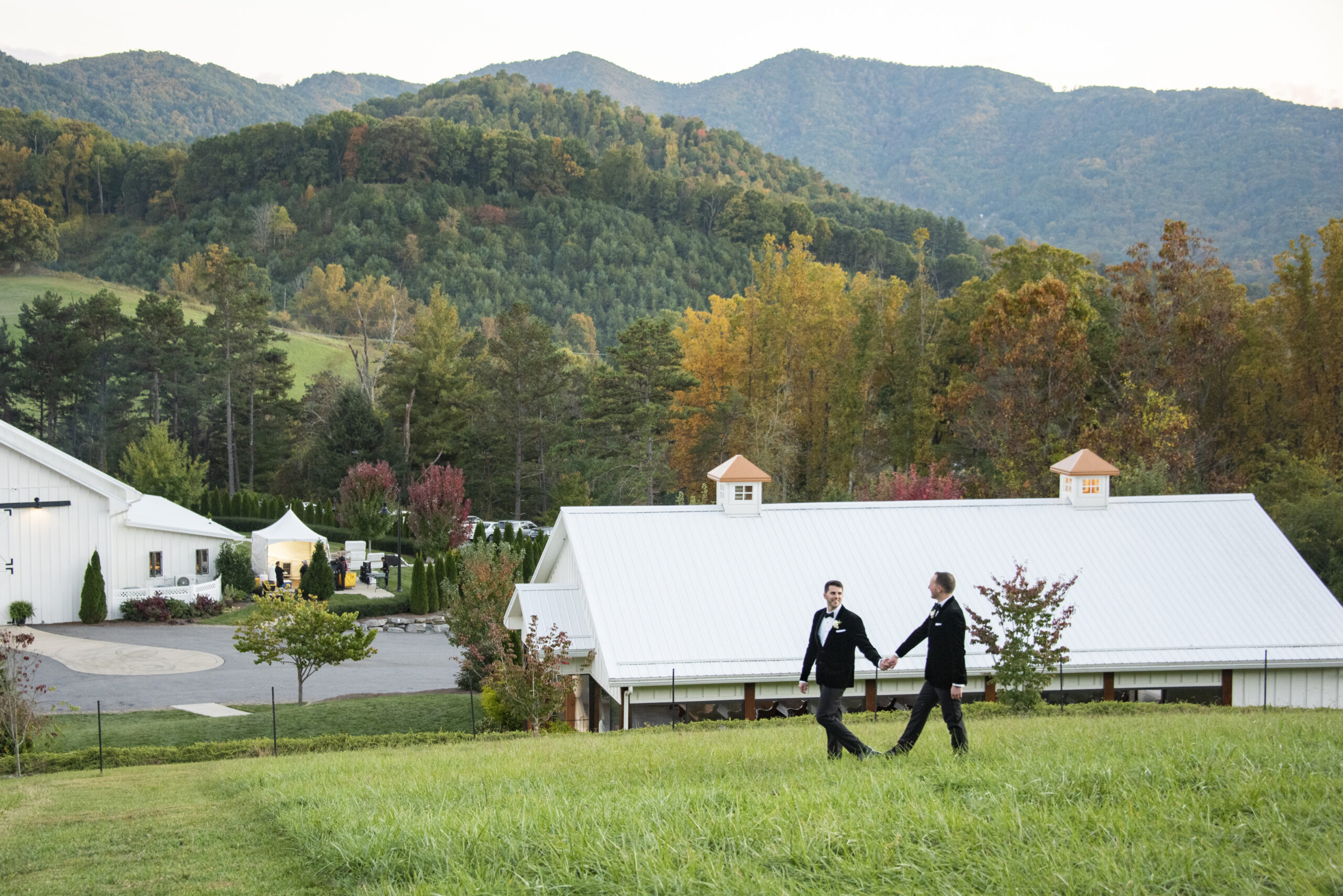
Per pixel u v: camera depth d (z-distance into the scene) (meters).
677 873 5.25
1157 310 57.69
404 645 37.56
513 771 10.40
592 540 23.89
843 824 5.91
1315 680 22.78
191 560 42.72
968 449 65.38
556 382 79.25
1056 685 22.39
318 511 63.78
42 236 136.25
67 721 24.28
